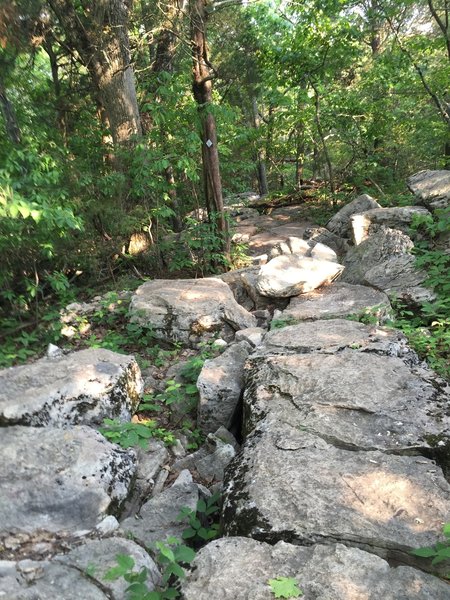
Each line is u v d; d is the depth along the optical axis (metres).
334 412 3.11
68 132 8.10
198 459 3.49
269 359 3.92
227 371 4.09
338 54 10.38
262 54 11.13
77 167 6.96
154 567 2.31
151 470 3.30
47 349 5.15
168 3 8.05
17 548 2.39
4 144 5.44
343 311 5.23
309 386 3.42
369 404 3.12
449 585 1.97
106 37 7.62
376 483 2.49
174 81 7.94
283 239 9.72
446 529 2.02
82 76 8.64
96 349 4.18
